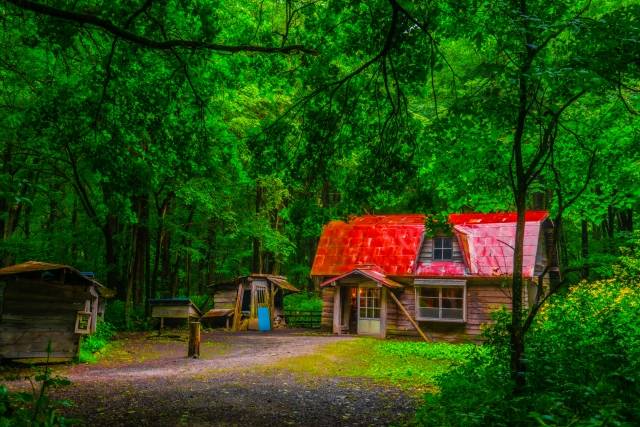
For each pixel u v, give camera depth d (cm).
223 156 1148
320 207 902
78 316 1495
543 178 1076
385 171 894
